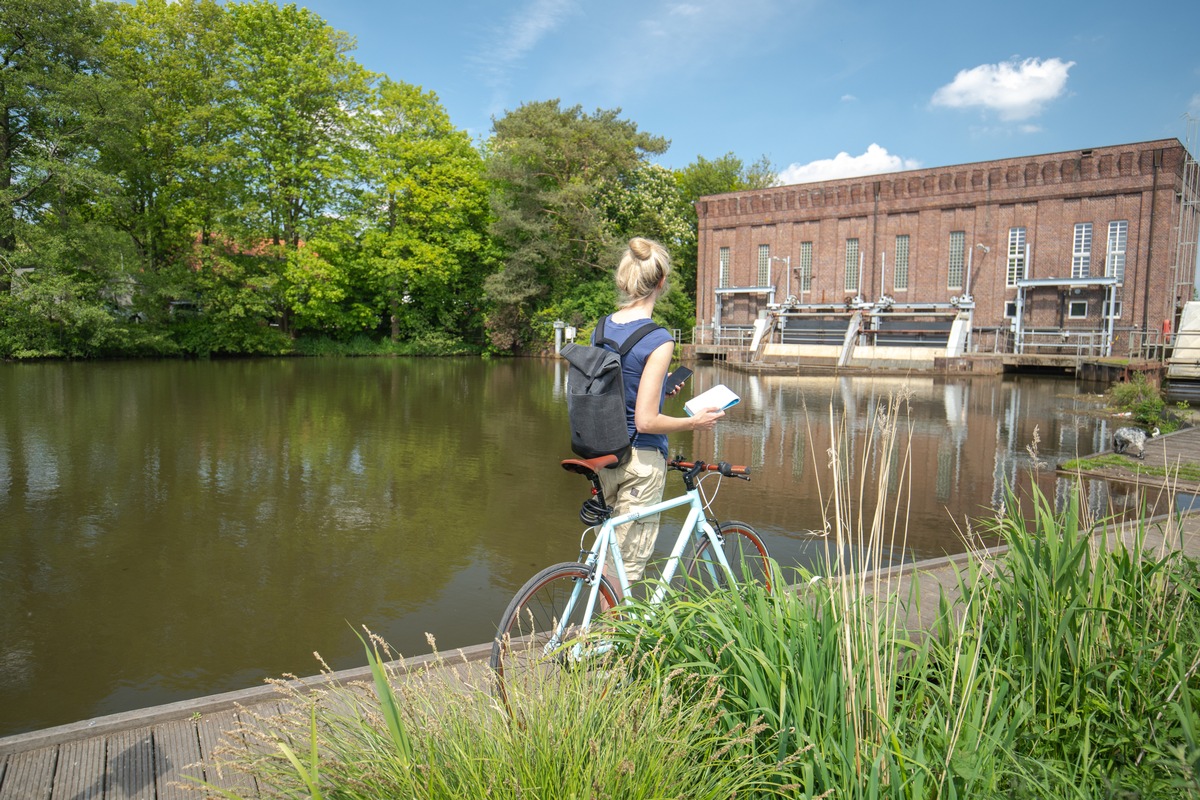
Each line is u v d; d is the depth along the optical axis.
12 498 9.04
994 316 41.84
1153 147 36.56
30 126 30.42
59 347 32.12
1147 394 18.44
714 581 3.27
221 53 36.94
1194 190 39.66
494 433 14.52
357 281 45.44
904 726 2.43
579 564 3.11
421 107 45.97
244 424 15.11
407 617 5.60
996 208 41.56
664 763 2.04
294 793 1.96
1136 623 3.10
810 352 45.69
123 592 6.06
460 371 33.03
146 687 4.52
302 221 40.88
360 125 41.34
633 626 2.63
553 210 45.69
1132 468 10.32
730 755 2.22
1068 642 2.83
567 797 1.88
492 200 45.31
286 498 9.19
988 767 2.27
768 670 2.35
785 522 8.02
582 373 3.12
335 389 22.78
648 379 3.08
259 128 38.81
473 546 7.34
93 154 31.69
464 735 2.05
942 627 3.09
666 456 3.33
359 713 2.25
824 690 2.37
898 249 45.31
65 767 2.89
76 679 4.62
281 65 37.97
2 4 28.16
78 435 13.45
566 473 10.84
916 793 2.09
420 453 12.28
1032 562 3.09
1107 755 2.65
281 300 41.47
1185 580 3.23
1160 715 2.66
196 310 39.62
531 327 47.97
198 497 9.17
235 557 6.95
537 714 2.11
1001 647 2.89
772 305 48.62
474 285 50.09
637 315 3.24
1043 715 2.71
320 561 6.85
